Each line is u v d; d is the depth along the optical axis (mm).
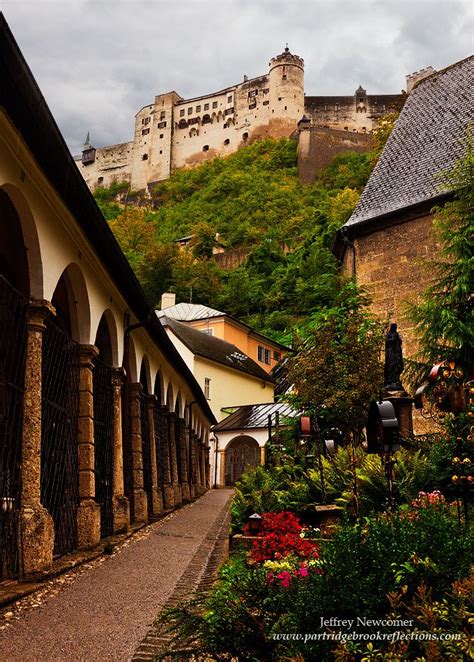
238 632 4047
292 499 11500
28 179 8500
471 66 25438
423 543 3764
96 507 10828
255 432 39344
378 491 10281
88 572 8953
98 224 10375
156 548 11523
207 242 86688
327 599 3611
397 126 25875
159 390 20875
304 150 109938
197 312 54000
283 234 85062
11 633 5820
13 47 6059
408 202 21484
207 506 23094
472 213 15188
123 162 136000
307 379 18516
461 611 3250
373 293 21688
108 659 5137
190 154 132000
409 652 3250
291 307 62156
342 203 85562
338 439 17484
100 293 12523
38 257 9031
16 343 8586
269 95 127438
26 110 7090
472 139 17734
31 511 8219
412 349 20203
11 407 8523
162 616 4484
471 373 14148
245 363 48812
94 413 12391
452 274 14969
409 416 11891
